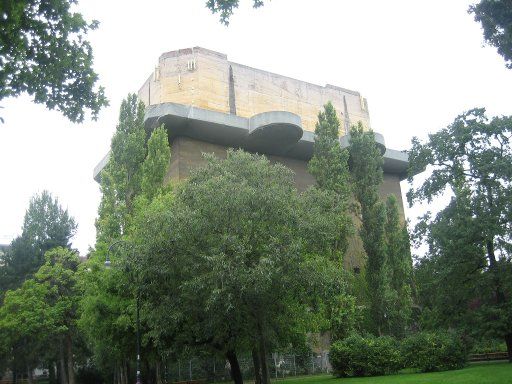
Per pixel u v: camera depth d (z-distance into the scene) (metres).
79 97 12.81
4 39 11.30
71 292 41.81
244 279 18.78
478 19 14.23
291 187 23.61
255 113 55.31
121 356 30.27
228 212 20.69
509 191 29.17
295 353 39.94
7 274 53.19
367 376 29.12
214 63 53.66
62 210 60.28
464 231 29.31
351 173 42.66
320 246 22.23
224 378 40.91
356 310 35.84
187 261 20.89
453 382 19.34
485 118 31.52
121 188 34.31
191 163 47.06
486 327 28.19
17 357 49.22
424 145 32.81
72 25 12.13
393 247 41.88
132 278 23.66
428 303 36.16
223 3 11.59
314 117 60.75
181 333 24.30
